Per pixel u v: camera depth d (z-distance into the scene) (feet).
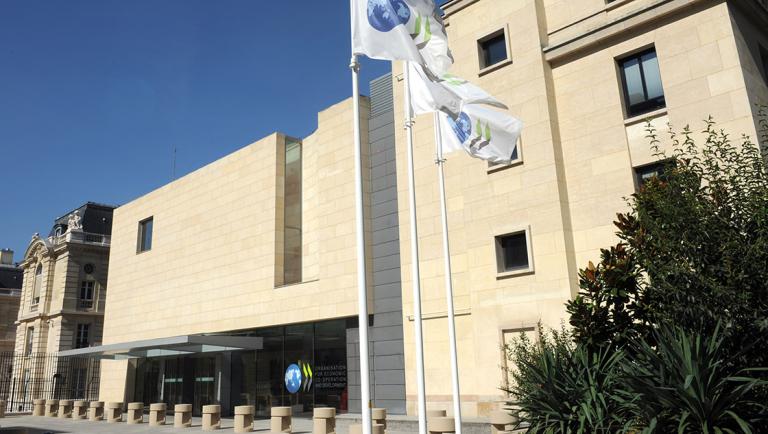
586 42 60.34
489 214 63.72
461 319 66.13
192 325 107.04
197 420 93.71
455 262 68.08
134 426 86.99
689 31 54.29
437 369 67.21
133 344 92.22
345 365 79.97
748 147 35.86
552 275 57.67
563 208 58.85
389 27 32.19
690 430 28.81
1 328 239.30
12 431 78.64
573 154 60.39
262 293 93.25
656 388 29.04
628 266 37.24
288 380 88.53
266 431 72.95
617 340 37.06
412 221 40.06
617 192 56.44
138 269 126.52
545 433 34.06
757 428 28.63
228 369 100.63
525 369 40.45
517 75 64.18
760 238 30.14
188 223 113.91
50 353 185.26
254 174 100.32
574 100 61.36
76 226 197.67
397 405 71.72
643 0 58.29
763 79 54.39
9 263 266.57
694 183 34.63
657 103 56.44
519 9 65.51
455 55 70.33
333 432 64.18
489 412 59.52
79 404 104.68
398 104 78.28
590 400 33.17
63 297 187.73
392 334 74.33
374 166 82.07
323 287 82.99
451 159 70.85
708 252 31.86
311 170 96.94
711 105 51.93
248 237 98.68
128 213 135.13
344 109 85.87
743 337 30.94
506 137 44.06
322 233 85.20
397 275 75.61
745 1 54.19
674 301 33.17
